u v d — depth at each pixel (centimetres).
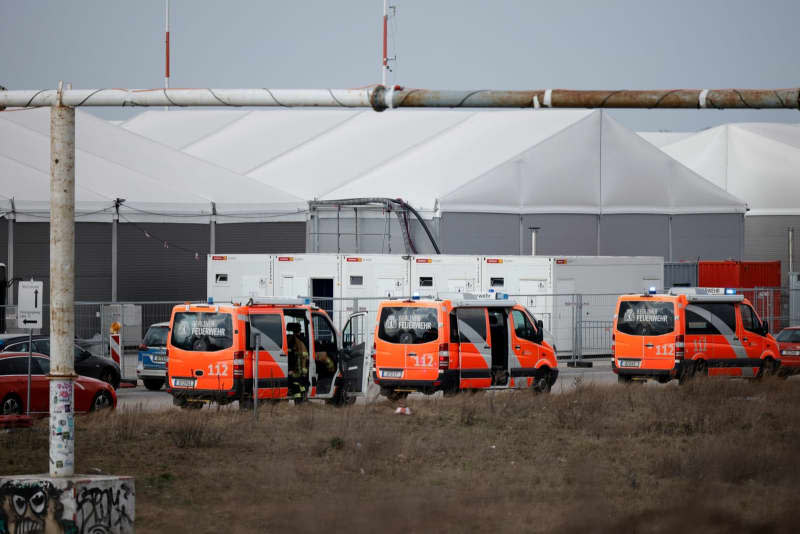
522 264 13888
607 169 19862
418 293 9275
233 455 6166
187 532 4394
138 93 4303
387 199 18038
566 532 4381
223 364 8031
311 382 8506
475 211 18800
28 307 7850
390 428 7125
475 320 9106
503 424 7481
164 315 17475
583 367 13688
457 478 5538
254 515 4688
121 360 11550
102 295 17288
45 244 16800
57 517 4178
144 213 17512
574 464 5784
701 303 10344
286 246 18212
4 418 7256
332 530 4406
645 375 10250
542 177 19438
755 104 3744
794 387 9888
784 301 17262
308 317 8538
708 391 9150
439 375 8838
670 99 3816
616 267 14338
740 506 4831
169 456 6134
